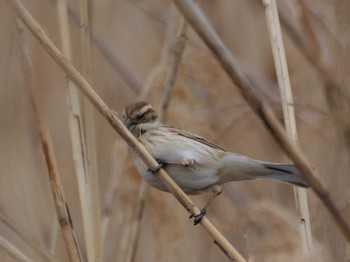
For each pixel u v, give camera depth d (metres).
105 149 12.47
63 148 12.32
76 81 7.92
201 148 9.27
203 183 9.30
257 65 12.95
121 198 10.57
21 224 10.27
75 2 12.23
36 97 8.43
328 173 6.57
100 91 12.98
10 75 10.59
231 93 11.24
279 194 11.90
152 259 11.30
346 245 6.45
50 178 8.29
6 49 9.98
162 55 11.44
